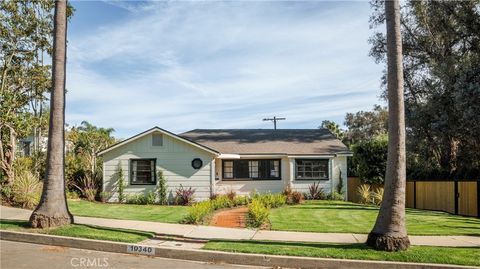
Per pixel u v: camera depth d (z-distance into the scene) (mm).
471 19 22484
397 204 9023
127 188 19891
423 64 28078
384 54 30016
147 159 20078
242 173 23219
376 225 9258
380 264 8117
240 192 22906
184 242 10016
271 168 23297
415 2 26953
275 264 8453
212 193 20000
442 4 23969
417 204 22953
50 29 21094
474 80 19609
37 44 21094
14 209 14492
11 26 20000
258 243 9656
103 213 14719
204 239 10266
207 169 20109
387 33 9406
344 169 23312
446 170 23578
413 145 24766
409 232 11430
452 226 12789
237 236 10578
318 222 13195
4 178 17406
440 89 22125
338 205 19406
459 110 19859
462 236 10867
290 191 20938
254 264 8523
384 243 8852
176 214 14898
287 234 10898
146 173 20109
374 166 23000
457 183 18891
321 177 23172
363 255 8508
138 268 7988
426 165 25688
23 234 10312
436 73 22281
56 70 11516
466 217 16516
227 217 14477
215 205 16578
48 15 21109
